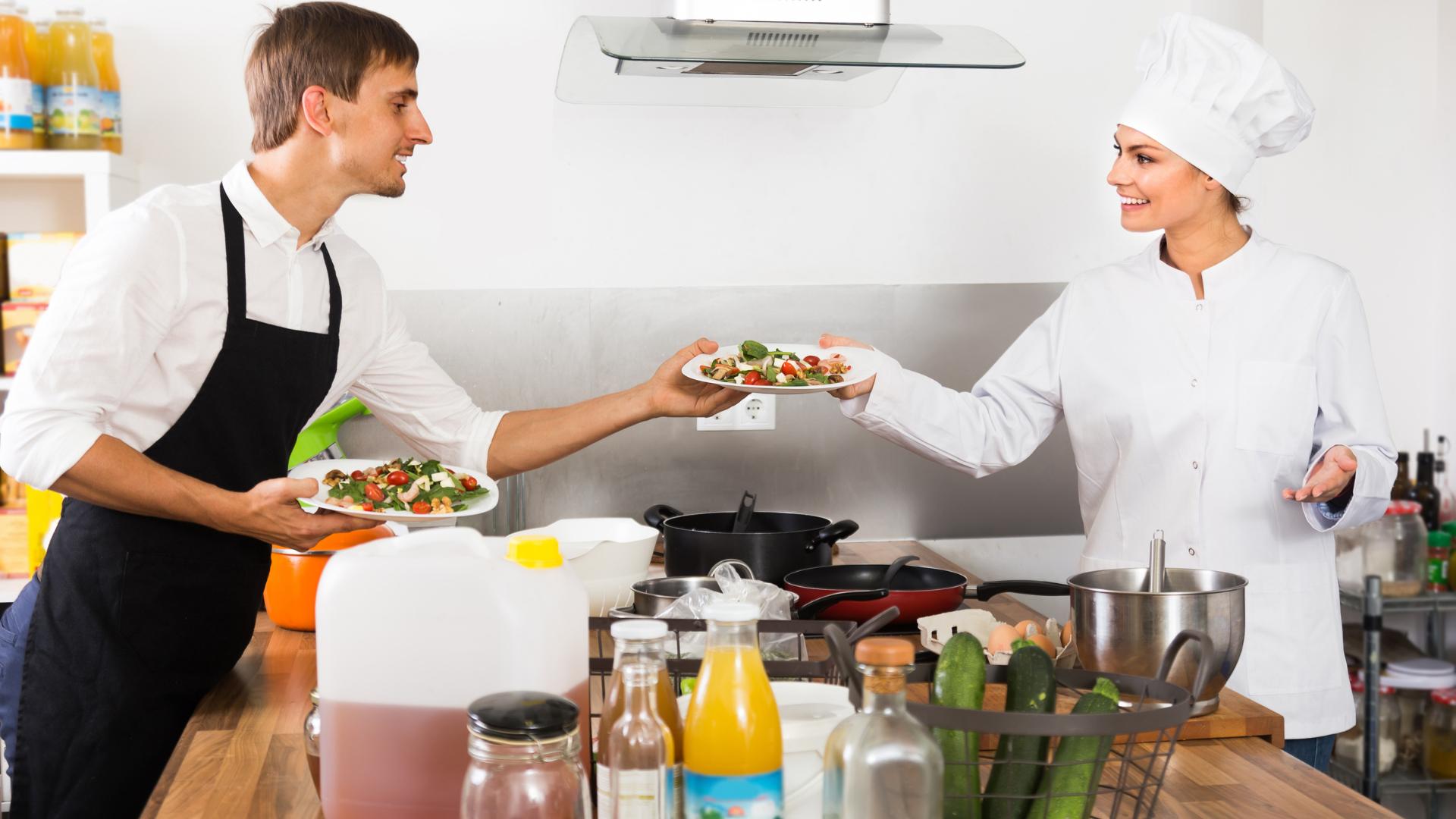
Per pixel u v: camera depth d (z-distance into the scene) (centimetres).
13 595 215
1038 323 201
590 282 238
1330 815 104
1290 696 175
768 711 81
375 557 92
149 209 150
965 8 247
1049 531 257
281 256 162
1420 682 262
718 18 191
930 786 76
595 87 230
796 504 248
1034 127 250
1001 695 127
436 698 91
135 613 148
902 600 163
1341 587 262
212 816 105
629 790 79
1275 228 265
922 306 249
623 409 189
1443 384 270
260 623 186
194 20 226
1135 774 114
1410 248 269
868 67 202
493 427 192
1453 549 262
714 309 242
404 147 165
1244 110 173
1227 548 179
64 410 140
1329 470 160
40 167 207
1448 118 264
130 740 149
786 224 243
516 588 90
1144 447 184
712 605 82
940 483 252
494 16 232
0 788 205
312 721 103
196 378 155
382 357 187
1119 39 251
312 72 154
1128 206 182
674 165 239
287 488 143
